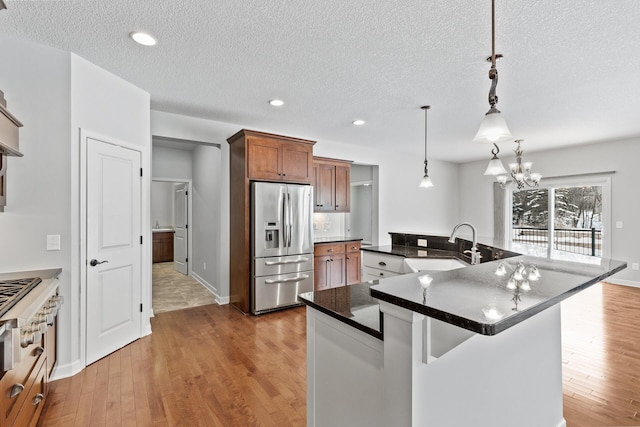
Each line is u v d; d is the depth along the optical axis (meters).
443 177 7.33
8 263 2.17
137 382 2.29
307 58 2.48
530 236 6.48
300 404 2.04
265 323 3.53
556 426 1.80
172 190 8.41
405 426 1.00
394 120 4.15
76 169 2.44
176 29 2.10
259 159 3.90
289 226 4.02
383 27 2.06
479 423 1.27
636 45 2.25
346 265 5.04
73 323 2.39
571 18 1.94
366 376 1.24
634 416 1.95
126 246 2.93
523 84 2.95
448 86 3.02
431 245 3.93
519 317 0.84
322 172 5.22
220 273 4.29
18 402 1.40
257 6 1.86
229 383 2.28
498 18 1.94
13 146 1.91
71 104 2.39
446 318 0.85
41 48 2.28
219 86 3.04
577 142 5.39
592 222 5.62
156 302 4.39
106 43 2.27
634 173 5.09
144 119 3.13
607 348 2.88
